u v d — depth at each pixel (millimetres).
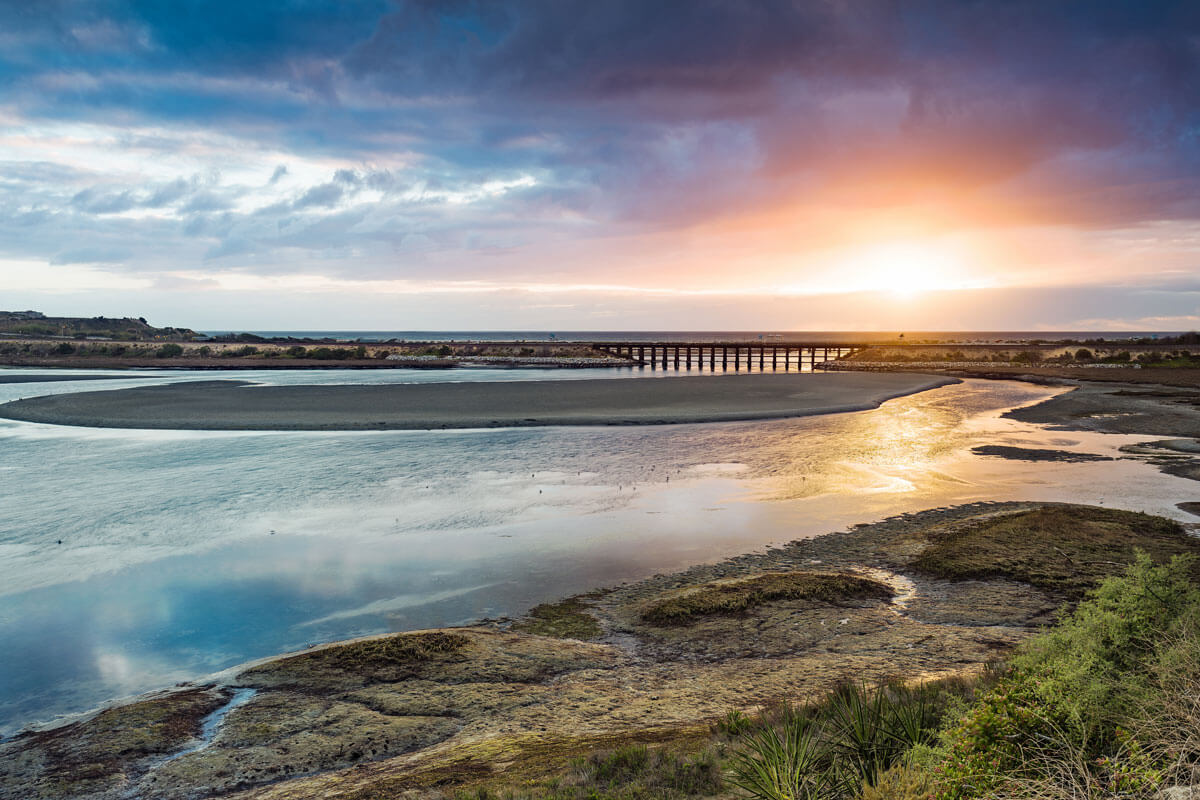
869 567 18188
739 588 16281
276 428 40750
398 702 11594
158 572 18406
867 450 34562
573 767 8203
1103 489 26234
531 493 26219
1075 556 18000
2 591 17125
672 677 12445
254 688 12234
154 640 14594
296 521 22781
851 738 6805
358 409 47219
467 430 40719
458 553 19781
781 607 15367
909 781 5633
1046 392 62469
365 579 17891
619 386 63531
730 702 11062
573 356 123875
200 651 14125
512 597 16719
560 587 17297
